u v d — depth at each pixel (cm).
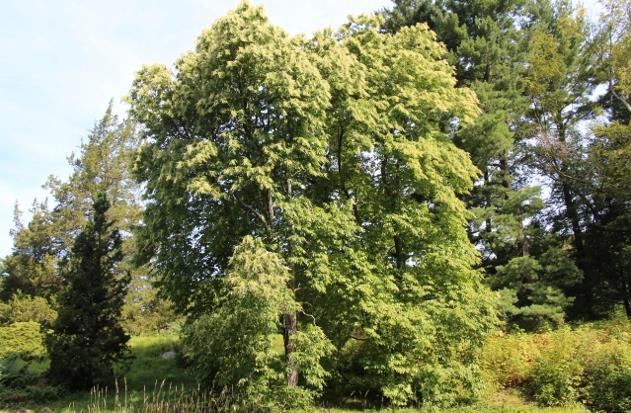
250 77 1345
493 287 2142
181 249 1445
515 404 1435
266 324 1209
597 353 1424
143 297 2947
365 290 1391
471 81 2317
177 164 1238
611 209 2439
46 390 1572
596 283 2459
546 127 2398
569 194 2559
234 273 1134
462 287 1580
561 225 2581
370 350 1538
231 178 1341
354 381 1560
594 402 1363
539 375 1487
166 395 1542
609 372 1360
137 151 1449
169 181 1329
